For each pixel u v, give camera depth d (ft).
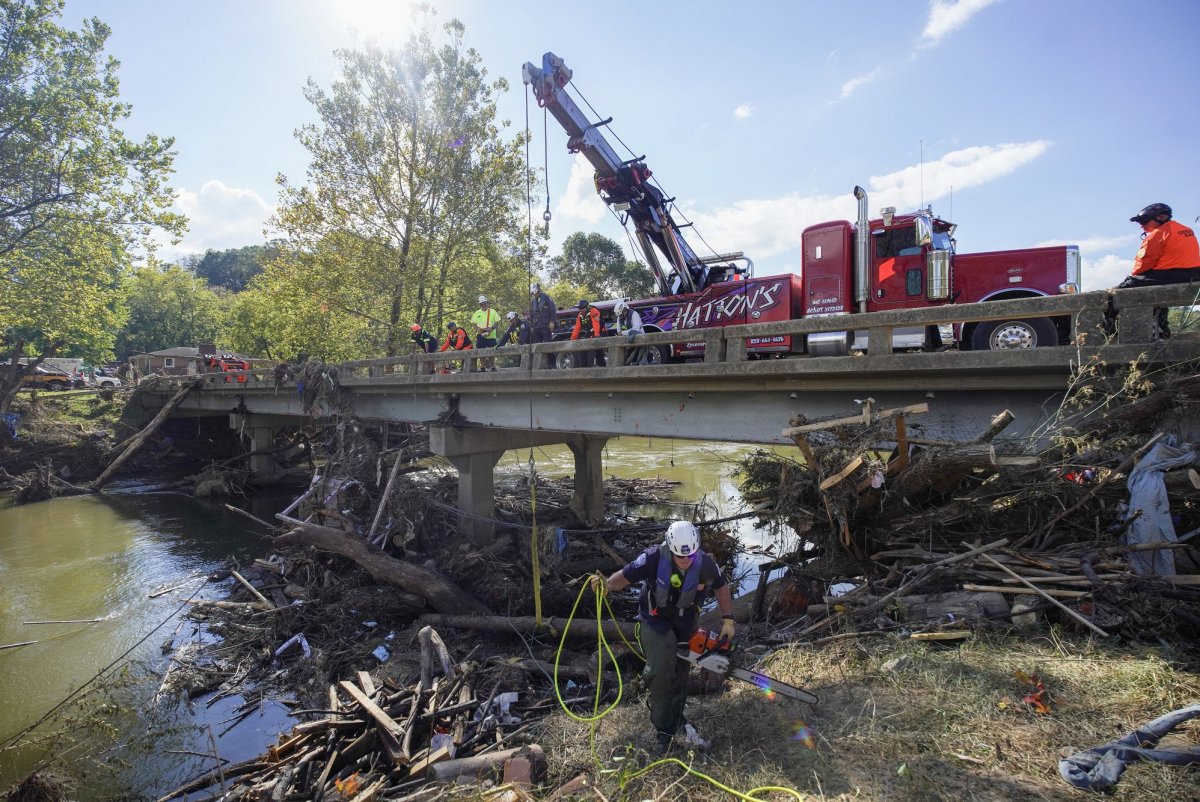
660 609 14.44
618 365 34.06
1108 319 20.72
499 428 45.03
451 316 93.45
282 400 73.77
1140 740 11.46
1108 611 16.22
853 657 16.89
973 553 19.39
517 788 13.83
